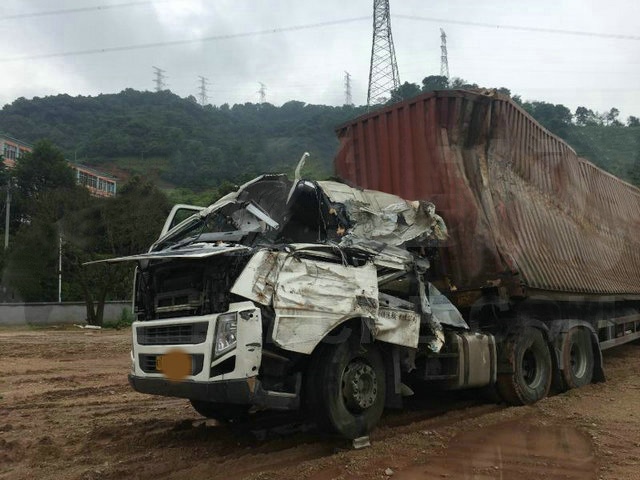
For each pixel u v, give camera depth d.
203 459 5.04
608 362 11.67
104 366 11.91
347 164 8.55
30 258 28.28
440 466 4.77
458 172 7.29
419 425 6.25
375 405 5.37
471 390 7.82
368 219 6.04
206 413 6.27
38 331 23.67
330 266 5.16
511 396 7.36
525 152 8.44
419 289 6.07
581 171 10.28
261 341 4.57
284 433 5.89
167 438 5.75
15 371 10.95
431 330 6.09
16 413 7.13
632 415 6.75
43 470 4.81
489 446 5.37
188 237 6.20
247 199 6.15
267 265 4.75
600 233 10.45
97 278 27.05
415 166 7.62
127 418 6.79
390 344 5.59
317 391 4.99
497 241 7.22
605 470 4.71
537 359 7.86
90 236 26.88
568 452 5.20
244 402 4.49
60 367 11.65
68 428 6.29
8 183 38.69
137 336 5.33
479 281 7.13
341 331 5.13
